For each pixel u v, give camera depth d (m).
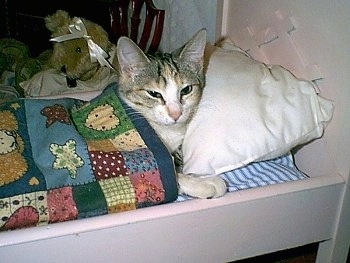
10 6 0.87
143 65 0.46
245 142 0.43
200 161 0.44
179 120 0.45
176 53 0.49
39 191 0.37
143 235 0.38
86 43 0.69
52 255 0.35
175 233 0.39
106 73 0.71
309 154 0.49
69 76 0.70
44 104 0.45
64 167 0.39
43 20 0.87
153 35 0.78
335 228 0.45
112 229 0.36
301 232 0.44
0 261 0.34
